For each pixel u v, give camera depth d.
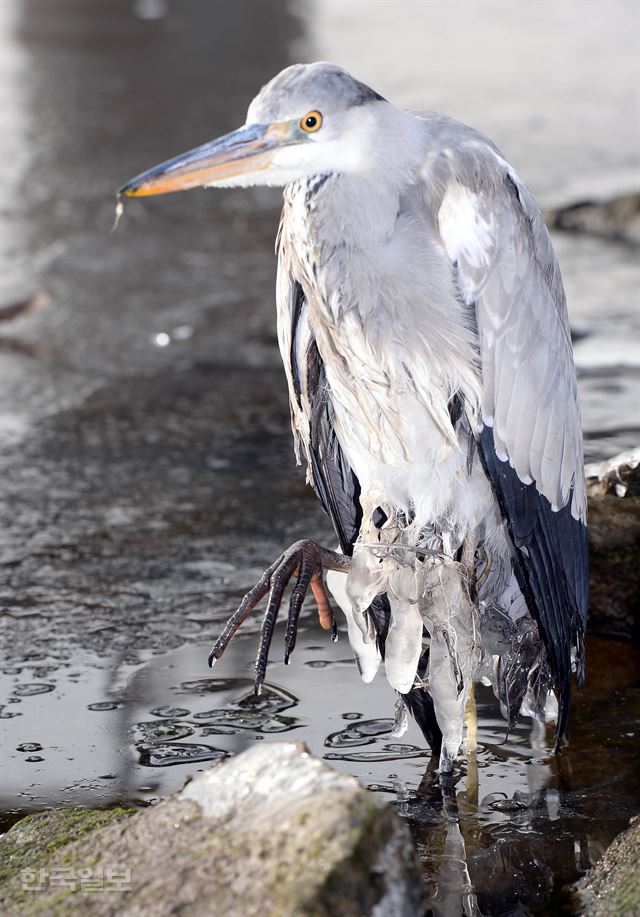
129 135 28.17
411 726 7.58
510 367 6.84
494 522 7.13
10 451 12.24
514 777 6.99
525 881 6.04
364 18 51.38
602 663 8.27
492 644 7.39
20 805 6.80
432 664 7.00
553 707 7.58
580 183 22.78
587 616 8.38
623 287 16.98
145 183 6.68
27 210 22.30
